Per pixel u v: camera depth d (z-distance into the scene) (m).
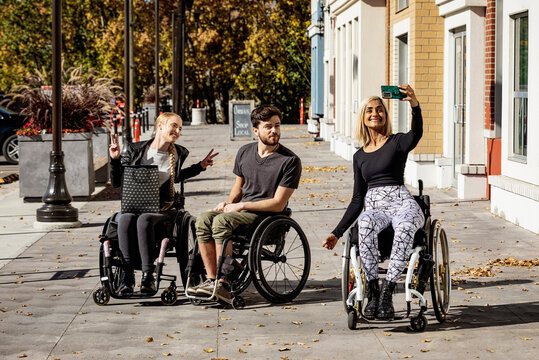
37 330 6.44
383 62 19.62
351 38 22.28
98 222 12.36
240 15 56.53
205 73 56.56
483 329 6.28
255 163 7.32
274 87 54.72
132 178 7.23
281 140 31.17
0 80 57.66
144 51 55.03
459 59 14.83
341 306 7.15
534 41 10.84
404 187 6.69
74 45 57.62
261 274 7.10
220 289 7.00
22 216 13.17
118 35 54.72
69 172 14.91
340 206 13.77
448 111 15.30
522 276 8.22
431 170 15.73
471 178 13.82
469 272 8.38
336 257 9.41
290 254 9.62
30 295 7.68
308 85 54.19
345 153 22.78
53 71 11.88
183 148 7.67
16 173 20.92
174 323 6.63
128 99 20.94
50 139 14.76
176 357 5.69
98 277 8.47
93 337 6.22
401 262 6.22
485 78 13.35
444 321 6.51
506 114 11.91
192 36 55.31
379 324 6.50
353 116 21.81
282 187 7.23
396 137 6.69
